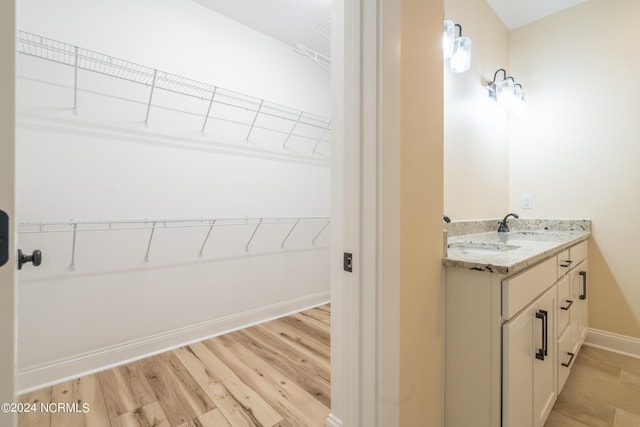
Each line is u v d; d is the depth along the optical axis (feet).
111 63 5.63
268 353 6.56
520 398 3.45
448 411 3.59
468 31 6.66
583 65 7.39
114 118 6.10
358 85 2.63
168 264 6.83
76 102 5.65
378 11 2.52
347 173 2.77
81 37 5.73
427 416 3.30
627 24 6.82
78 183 5.68
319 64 9.78
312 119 9.66
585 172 7.36
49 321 5.39
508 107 8.21
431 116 3.28
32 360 5.21
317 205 9.89
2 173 1.13
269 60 8.63
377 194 2.55
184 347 6.84
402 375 2.89
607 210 7.06
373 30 2.54
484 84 7.32
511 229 8.44
